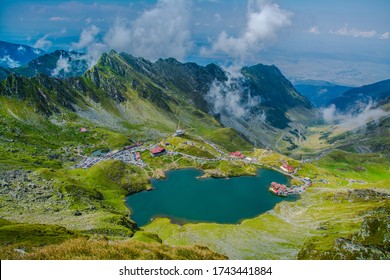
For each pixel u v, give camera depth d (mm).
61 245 86000
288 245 199250
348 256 149500
